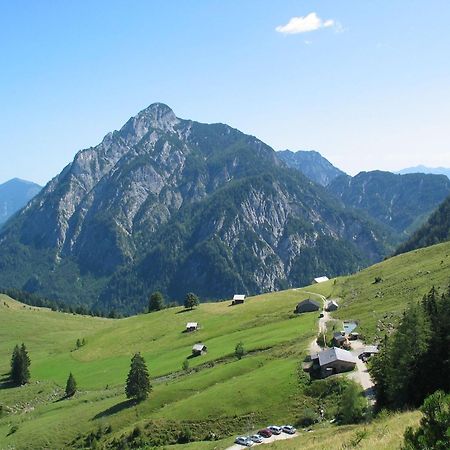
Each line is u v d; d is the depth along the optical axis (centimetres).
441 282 13950
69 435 10219
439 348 6519
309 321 14475
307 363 10444
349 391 7319
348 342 11231
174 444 8738
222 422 8994
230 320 18038
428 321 7431
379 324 12125
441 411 2062
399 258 19738
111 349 18150
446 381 6338
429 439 2033
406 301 13388
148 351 16638
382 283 16688
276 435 7975
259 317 17350
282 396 9331
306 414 8462
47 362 18050
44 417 11919
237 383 10219
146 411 10344
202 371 12312
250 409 9162
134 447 8925
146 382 10894
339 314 14512
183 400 10344
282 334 13538
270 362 11331
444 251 18100
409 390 6675
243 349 12694
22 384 15925
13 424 11981
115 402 11394
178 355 14962
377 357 7812
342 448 3388
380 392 7381
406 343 6962
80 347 19438
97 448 9225
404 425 3366
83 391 13925
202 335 16862
